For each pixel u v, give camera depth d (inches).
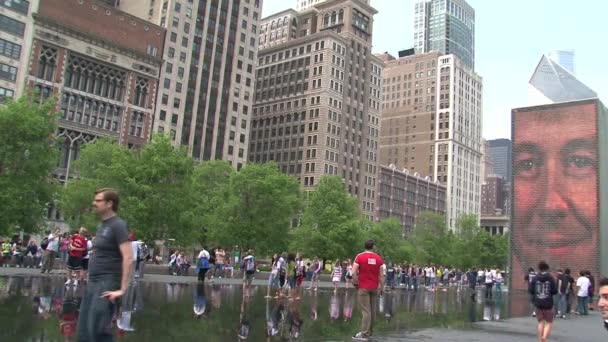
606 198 2463.1
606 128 2568.9
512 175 2588.6
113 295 277.9
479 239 5142.7
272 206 2539.4
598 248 2305.6
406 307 1059.3
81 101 3484.3
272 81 6013.8
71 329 482.9
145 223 1806.1
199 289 1122.7
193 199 2005.4
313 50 5689.0
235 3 4825.3
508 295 2059.5
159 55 3986.2
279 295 1056.2
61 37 3378.4
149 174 1868.8
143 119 3804.1
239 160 4744.1
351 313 828.0
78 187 2404.0
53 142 1798.7
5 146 1642.5
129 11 4539.9
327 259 2898.6
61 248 1414.9
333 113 5556.1
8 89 3134.8
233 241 2470.5
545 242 2436.0
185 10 4340.6
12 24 3181.6
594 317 1115.9
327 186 2979.8
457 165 7869.1
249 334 521.7
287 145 5693.9
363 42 6053.2
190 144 4318.4
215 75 4596.5
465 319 842.8
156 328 524.7
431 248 4963.1
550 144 2524.6
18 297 702.5
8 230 1611.7
